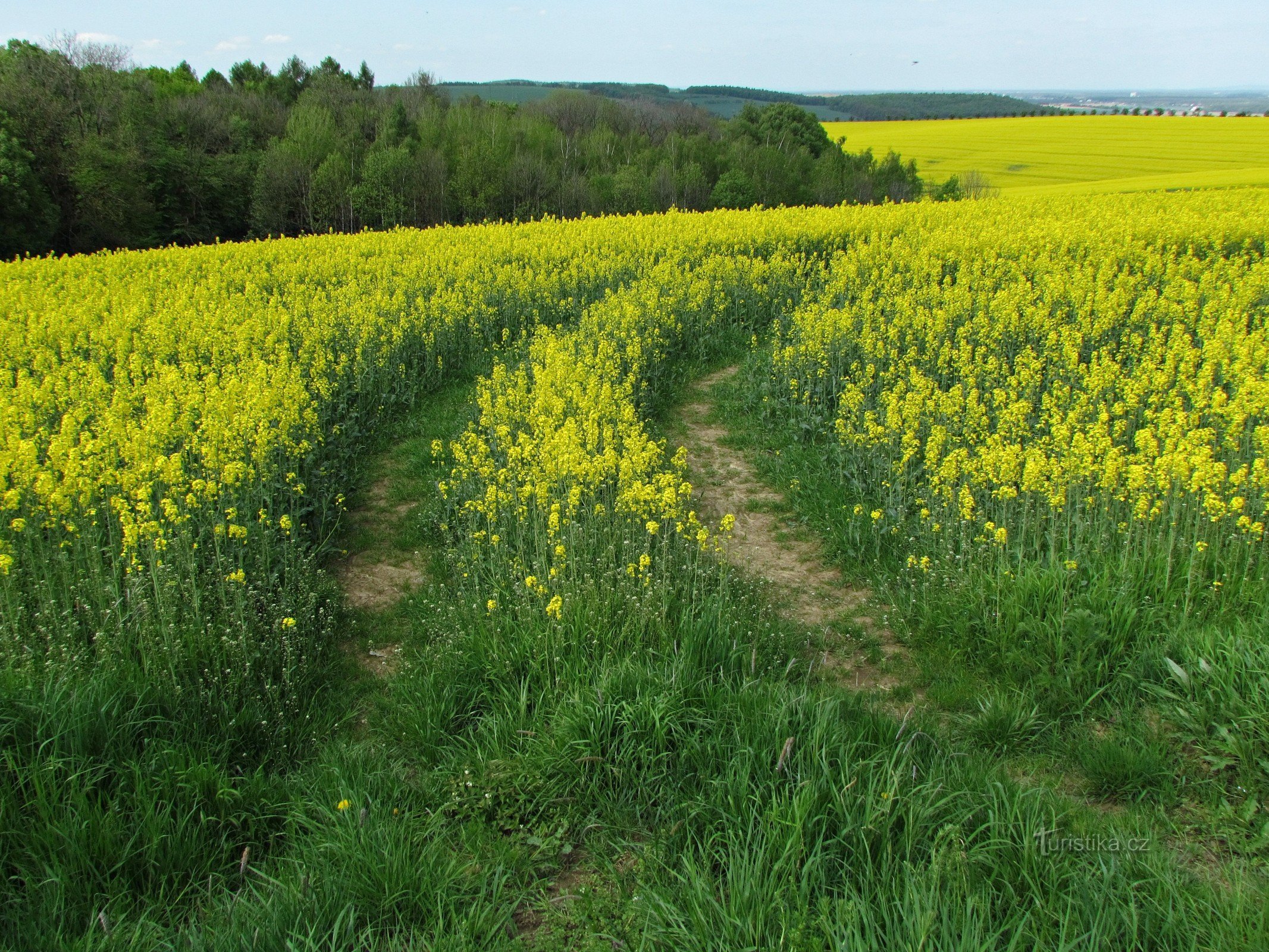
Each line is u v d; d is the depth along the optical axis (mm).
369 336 12039
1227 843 3861
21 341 12156
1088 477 6621
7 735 4113
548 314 15719
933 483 7207
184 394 8836
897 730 4473
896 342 11922
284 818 4191
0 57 45531
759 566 7273
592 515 6859
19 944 3301
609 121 81562
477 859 3924
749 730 4379
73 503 6180
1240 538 5832
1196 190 36188
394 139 63062
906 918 3119
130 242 42375
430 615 6309
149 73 73562
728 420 11039
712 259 16938
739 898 3303
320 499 8016
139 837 3852
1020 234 18266
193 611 5535
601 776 4352
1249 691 4434
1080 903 3293
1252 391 7660
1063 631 5266
